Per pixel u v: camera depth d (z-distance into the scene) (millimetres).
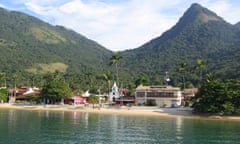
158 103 164750
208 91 122688
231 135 71750
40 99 186125
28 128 79625
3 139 62438
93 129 79312
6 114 124750
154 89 166000
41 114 127688
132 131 76562
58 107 165250
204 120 109188
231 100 119312
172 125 90688
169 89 164375
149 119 109500
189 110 132000
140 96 167500
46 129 78250
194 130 79875
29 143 58906
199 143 61562
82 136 67875
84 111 146625
